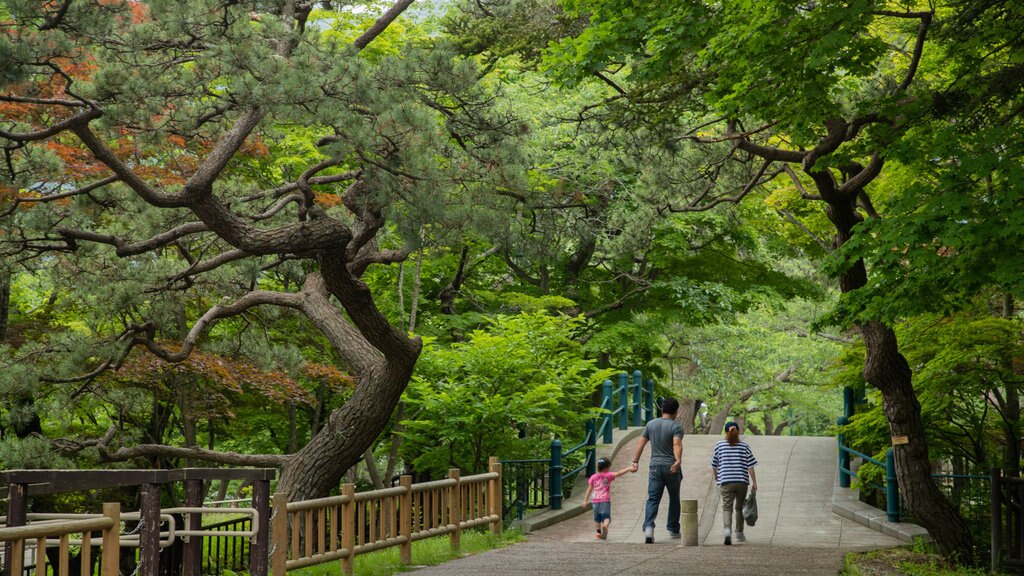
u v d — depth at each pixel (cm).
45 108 1450
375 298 2272
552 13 2028
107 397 1509
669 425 1448
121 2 1138
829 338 3903
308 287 1581
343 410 1471
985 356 1459
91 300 1487
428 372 1858
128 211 1433
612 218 2047
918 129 1177
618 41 1330
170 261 1540
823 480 1928
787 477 1956
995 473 1223
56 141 1502
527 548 1314
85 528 615
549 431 2077
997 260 975
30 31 1076
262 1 1299
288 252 1273
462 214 1259
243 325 1878
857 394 1939
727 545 1384
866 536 1514
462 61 1266
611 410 2233
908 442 1308
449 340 2292
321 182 1377
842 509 1689
